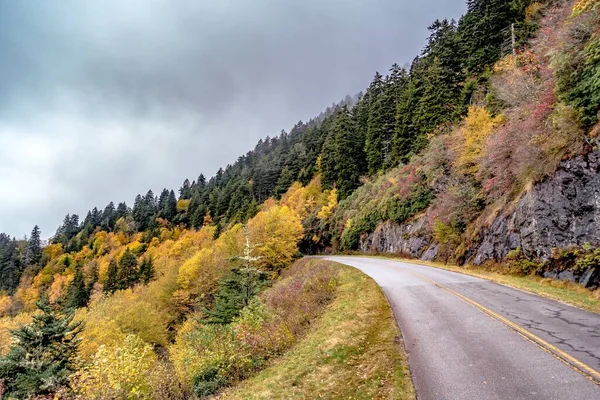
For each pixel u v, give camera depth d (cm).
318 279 2120
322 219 5578
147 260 8094
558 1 2570
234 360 1207
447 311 1121
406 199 3447
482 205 2261
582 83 1345
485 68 3709
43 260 12238
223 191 11375
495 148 2005
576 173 1348
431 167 3228
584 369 626
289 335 1263
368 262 2884
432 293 1406
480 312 1069
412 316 1112
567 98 1406
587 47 1338
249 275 2522
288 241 4419
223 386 1113
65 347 2398
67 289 8025
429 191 3216
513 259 1666
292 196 7181
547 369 645
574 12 1498
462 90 3769
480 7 4181
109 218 15650
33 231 14388
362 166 5875
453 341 855
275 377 909
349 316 1228
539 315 980
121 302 4450
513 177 1895
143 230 13650
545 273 1441
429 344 859
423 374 704
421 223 3062
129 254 7950
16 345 2406
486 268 1867
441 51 4512
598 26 1354
